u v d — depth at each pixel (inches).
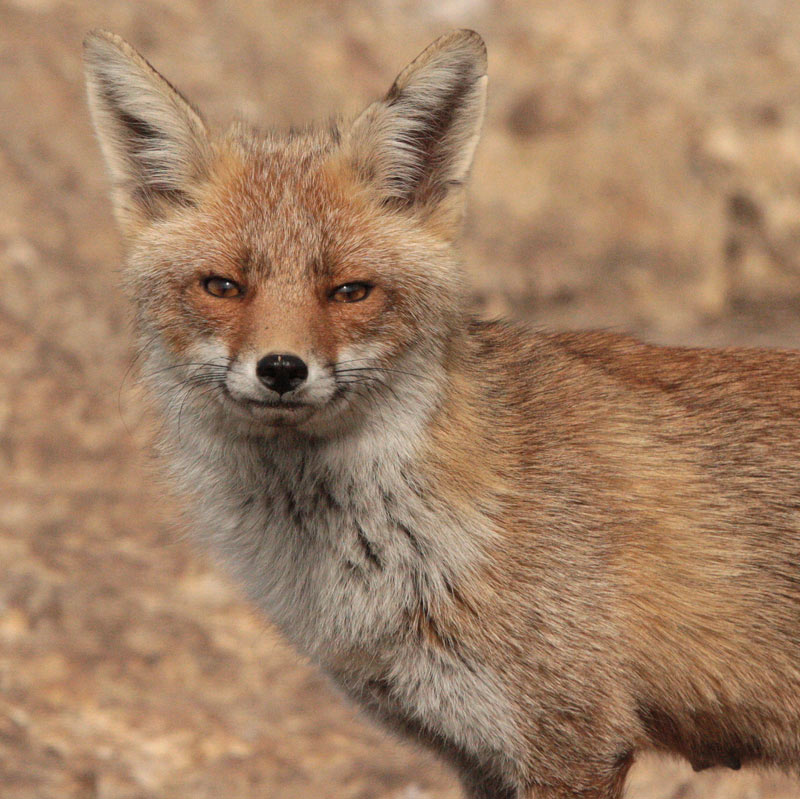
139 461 600.7
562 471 303.1
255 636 505.0
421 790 419.2
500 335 333.4
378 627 301.9
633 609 298.0
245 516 314.0
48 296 685.3
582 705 295.6
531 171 975.0
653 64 1056.2
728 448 310.7
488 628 295.6
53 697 447.8
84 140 812.6
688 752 323.0
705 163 1003.3
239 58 955.3
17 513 551.8
